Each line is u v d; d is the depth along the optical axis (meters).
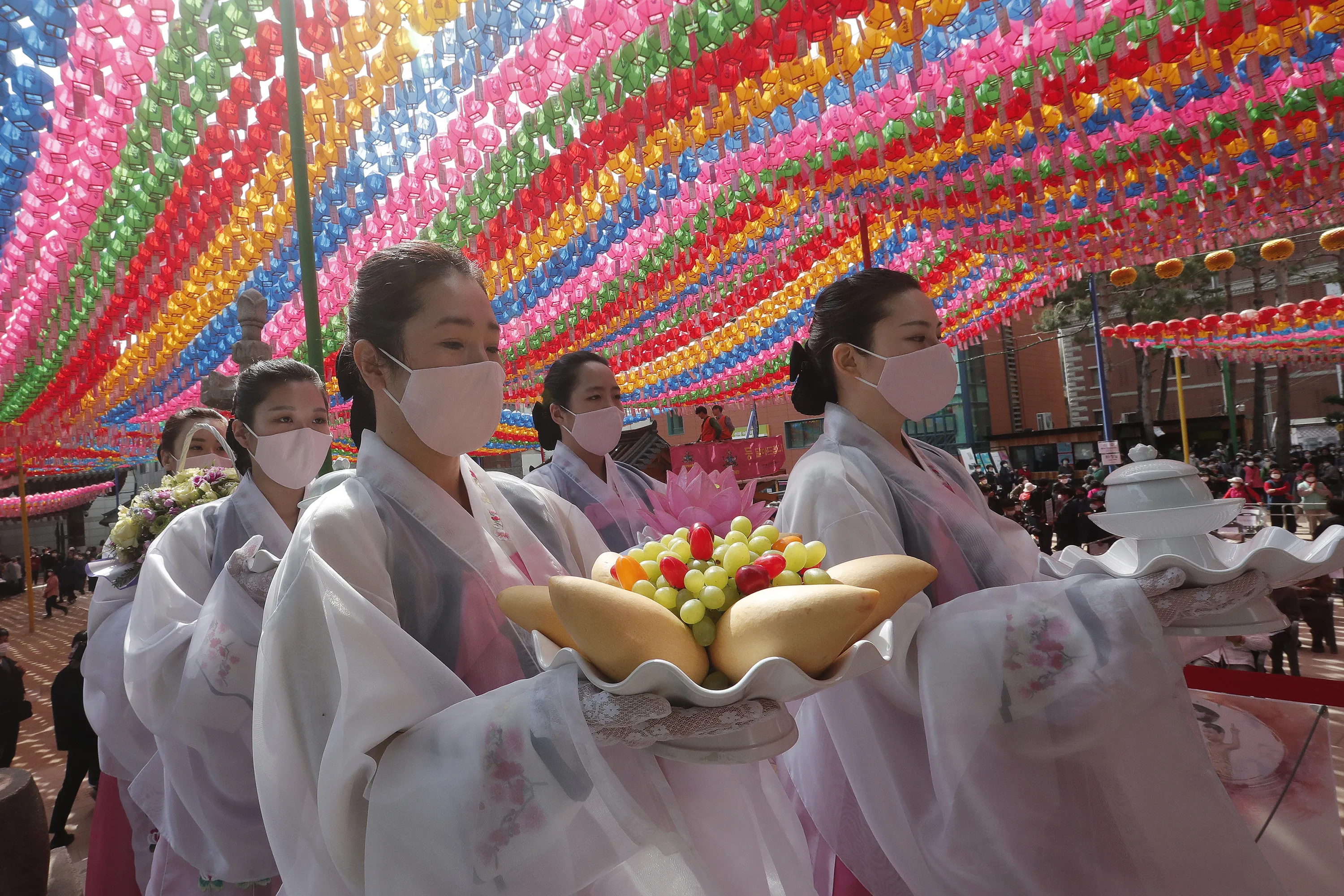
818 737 1.65
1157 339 11.55
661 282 4.91
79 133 2.40
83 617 19.55
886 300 1.77
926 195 3.78
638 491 3.80
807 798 1.67
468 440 1.23
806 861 1.49
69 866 4.05
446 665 1.16
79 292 3.70
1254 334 11.66
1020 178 3.75
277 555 2.26
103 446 15.52
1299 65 2.95
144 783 2.15
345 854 1.00
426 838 0.93
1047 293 6.55
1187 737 1.32
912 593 1.06
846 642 0.89
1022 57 2.53
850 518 1.54
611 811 0.90
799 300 6.23
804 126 3.05
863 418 1.82
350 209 3.09
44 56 1.90
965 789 1.29
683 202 3.85
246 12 2.12
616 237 3.76
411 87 2.34
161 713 1.90
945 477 1.90
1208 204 4.41
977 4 2.26
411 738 1.01
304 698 1.05
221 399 4.17
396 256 1.27
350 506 1.17
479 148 2.79
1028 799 1.29
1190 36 2.36
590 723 0.90
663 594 0.99
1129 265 5.69
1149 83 2.72
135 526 2.74
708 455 10.23
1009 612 1.32
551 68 2.34
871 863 1.54
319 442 2.40
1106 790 1.29
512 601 1.08
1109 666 1.24
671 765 1.32
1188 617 1.29
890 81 2.31
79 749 4.54
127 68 2.15
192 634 1.91
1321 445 30.19
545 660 1.01
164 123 2.38
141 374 6.23
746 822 1.34
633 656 0.90
